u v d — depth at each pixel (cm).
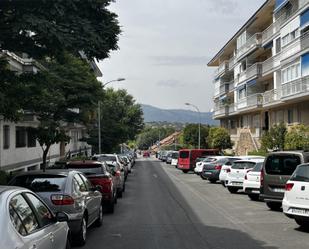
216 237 1116
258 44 4706
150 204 1842
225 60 6694
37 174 1025
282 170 1568
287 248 987
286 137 3145
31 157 3256
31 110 2197
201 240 1078
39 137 2214
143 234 1160
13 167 2800
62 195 968
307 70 3234
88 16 1199
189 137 7838
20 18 1078
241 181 2264
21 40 1180
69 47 1138
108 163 2073
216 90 7412
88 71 2367
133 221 1384
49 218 646
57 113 2283
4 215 477
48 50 1224
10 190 543
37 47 1216
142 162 7719
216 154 4534
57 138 2244
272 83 4662
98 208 1249
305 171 1223
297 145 3031
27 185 994
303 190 1199
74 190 1015
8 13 1115
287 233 1173
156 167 5791
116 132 5728
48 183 997
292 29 3600
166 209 1680
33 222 563
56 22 1138
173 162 5981
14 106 1305
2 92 1241
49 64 2230
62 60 1306
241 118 5934
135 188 2670
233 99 6456
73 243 1009
